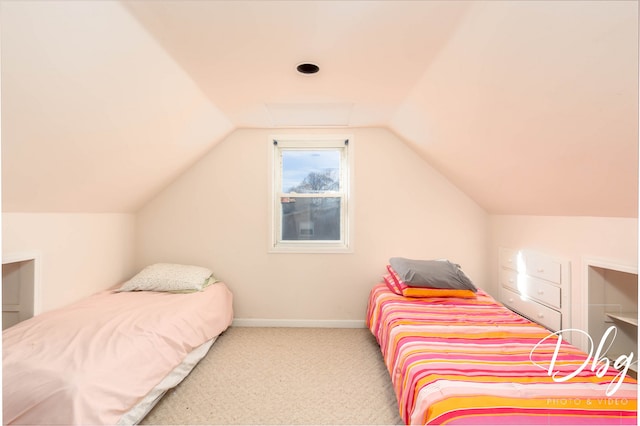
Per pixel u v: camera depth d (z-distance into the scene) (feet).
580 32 3.71
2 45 3.86
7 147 5.05
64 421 4.28
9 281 6.92
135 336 6.03
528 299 8.43
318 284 10.62
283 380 7.28
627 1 3.17
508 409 3.80
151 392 5.93
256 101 8.16
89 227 8.57
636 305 6.57
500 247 9.89
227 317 9.71
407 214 10.59
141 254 10.68
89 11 4.20
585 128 4.76
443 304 7.86
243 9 4.67
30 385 4.47
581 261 6.77
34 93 4.59
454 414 3.76
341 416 6.08
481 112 6.21
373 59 6.05
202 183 10.68
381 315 7.95
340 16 4.84
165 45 5.52
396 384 5.65
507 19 4.24
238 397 6.65
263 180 10.66
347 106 8.59
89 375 4.75
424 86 6.93
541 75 4.57
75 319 6.54
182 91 6.97
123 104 5.95
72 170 6.53
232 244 10.66
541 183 6.80
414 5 4.57
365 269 10.59
